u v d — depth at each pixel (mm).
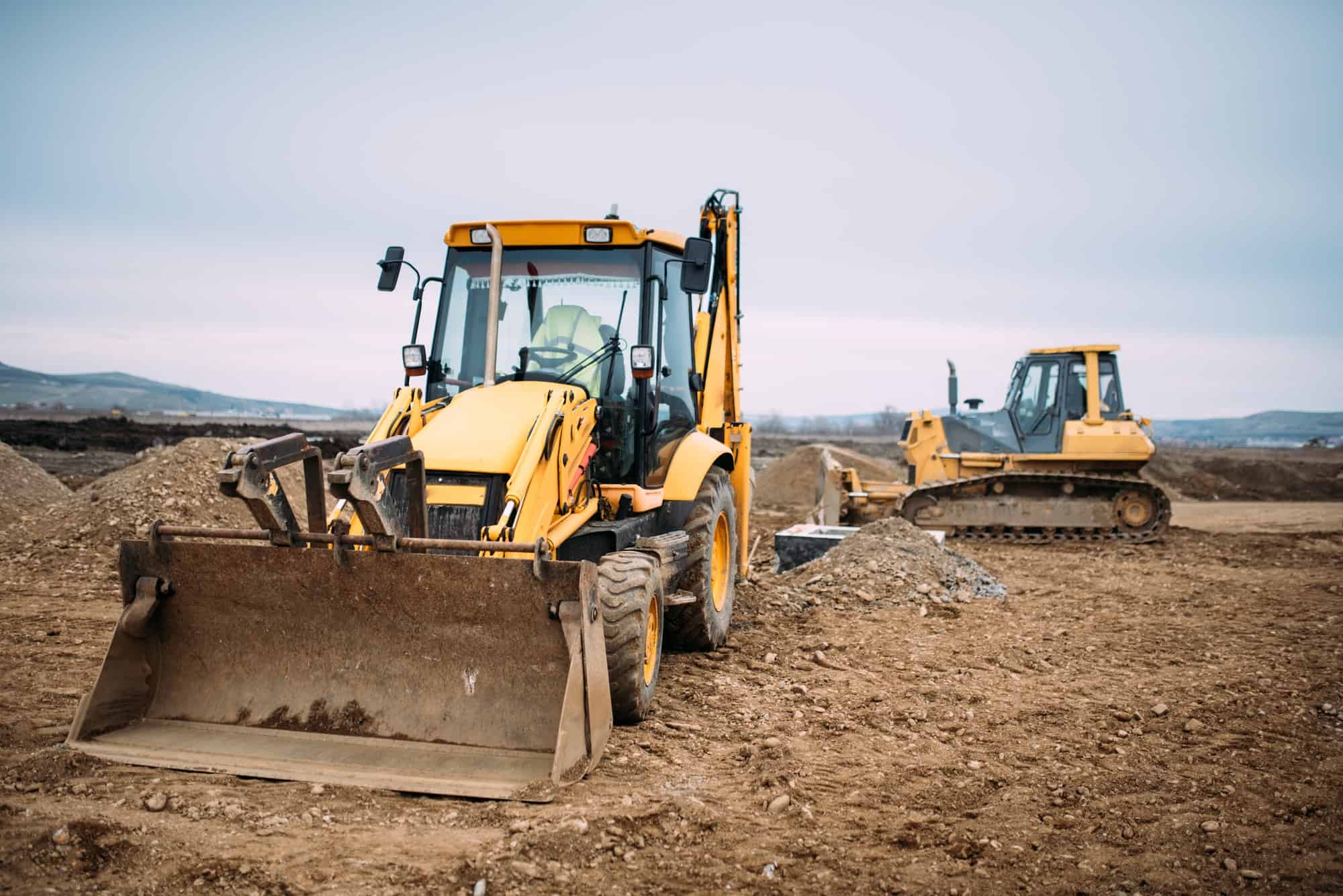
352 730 5164
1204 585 11766
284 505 5332
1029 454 16922
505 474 5871
